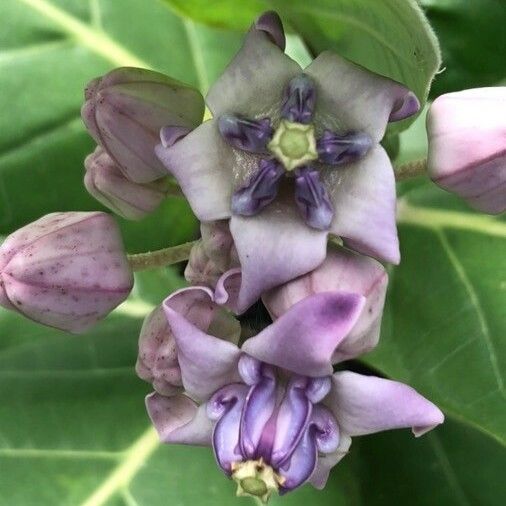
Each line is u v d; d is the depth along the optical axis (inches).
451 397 5.9
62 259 5.4
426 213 6.6
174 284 7.4
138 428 6.6
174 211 6.9
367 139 4.6
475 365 6.0
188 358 4.7
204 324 5.1
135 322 7.1
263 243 4.6
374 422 4.6
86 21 7.3
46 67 7.1
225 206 4.7
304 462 4.6
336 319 4.3
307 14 5.7
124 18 7.4
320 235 4.6
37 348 6.9
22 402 6.7
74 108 7.0
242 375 4.6
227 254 5.1
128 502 6.4
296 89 4.6
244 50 4.7
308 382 4.6
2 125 6.9
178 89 5.6
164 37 7.4
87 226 5.6
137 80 5.5
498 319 6.2
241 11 6.1
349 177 4.7
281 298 4.7
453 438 6.8
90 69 7.2
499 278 6.3
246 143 4.7
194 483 6.5
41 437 6.6
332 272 4.7
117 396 6.7
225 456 4.6
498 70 6.5
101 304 5.6
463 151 5.1
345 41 5.8
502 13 6.4
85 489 6.4
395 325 6.3
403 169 5.6
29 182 6.9
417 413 4.5
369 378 4.5
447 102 5.1
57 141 6.9
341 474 6.6
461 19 6.4
